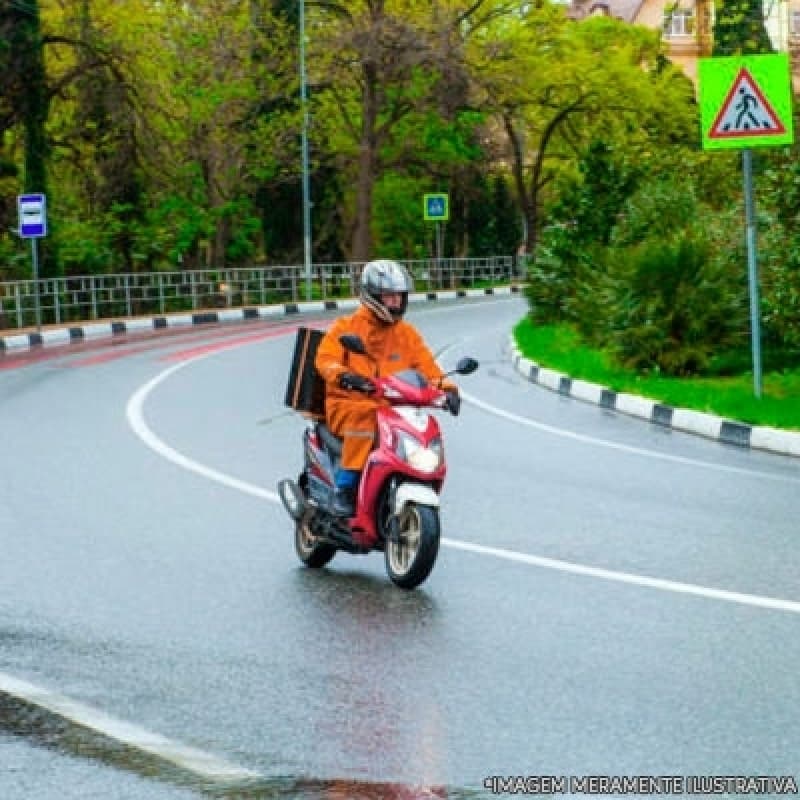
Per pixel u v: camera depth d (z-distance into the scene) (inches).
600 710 730.8
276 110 5649.6
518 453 1675.7
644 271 2399.1
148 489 1419.8
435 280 6505.9
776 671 796.0
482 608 946.7
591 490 1409.9
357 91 6373.0
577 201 3486.7
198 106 5280.5
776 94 1887.3
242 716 725.9
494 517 1266.0
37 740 690.8
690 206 2901.1
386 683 781.9
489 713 727.1
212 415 2053.4
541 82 6993.1
